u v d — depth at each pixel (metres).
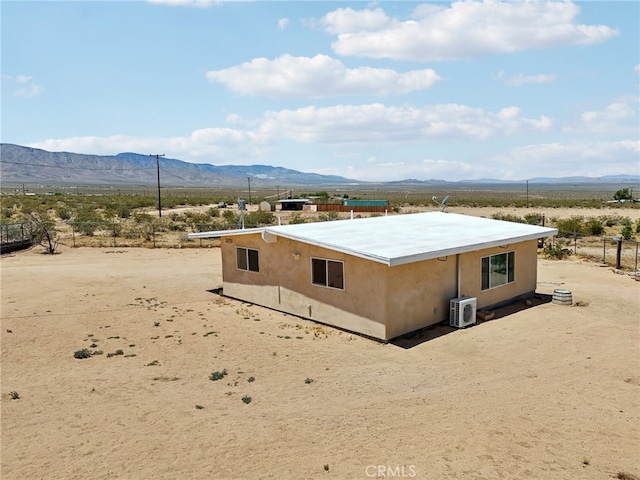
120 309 16.55
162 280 21.56
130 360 11.73
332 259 14.36
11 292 18.92
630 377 10.27
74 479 6.63
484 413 8.53
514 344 12.80
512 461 6.94
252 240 17.16
